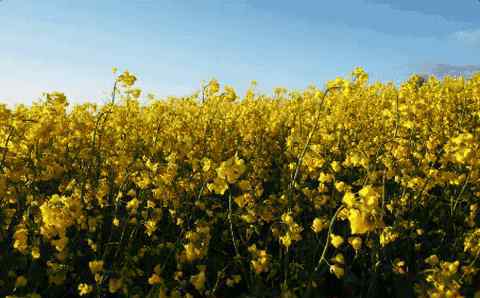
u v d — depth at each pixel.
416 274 4.17
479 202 5.89
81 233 4.79
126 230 4.98
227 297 4.27
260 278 3.85
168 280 4.07
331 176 5.09
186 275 4.38
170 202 5.23
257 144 8.13
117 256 4.55
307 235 4.81
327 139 6.53
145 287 4.22
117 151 6.62
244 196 4.32
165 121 8.41
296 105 9.48
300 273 4.08
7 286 3.96
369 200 2.77
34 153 5.31
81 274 4.28
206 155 6.89
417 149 6.18
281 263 4.34
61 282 3.94
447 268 3.29
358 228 2.67
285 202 4.86
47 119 5.36
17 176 4.56
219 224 5.34
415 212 5.53
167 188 5.03
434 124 8.30
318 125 7.83
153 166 5.17
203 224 4.57
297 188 5.48
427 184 5.20
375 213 2.97
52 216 3.32
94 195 5.05
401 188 5.61
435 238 5.38
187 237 3.87
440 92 10.77
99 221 4.61
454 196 5.71
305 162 5.36
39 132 4.76
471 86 11.86
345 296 4.21
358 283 4.21
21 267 4.18
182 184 5.17
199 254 3.72
